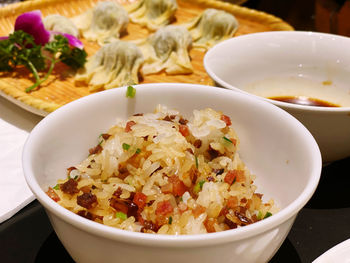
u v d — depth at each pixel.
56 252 0.21
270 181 0.22
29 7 0.51
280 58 0.34
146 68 0.43
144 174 0.19
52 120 0.21
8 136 0.32
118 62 0.41
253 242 0.15
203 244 0.14
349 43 0.32
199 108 0.24
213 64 0.30
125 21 0.51
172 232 0.17
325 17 0.58
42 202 0.16
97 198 0.19
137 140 0.21
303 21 0.71
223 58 0.31
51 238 0.22
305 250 0.22
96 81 0.39
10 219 0.23
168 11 0.54
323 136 0.24
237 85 0.33
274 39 0.34
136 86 0.24
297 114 0.23
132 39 0.51
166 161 0.20
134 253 0.15
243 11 0.53
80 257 0.17
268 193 0.22
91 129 0.23
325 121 0.23
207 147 0.22
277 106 0.23
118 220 0.18
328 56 0.33
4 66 0.39
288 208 0.16
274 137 0.22
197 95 0.24
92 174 0.21
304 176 0.19
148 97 0.24
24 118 0.34
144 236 0.14
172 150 0.20
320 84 0.33
